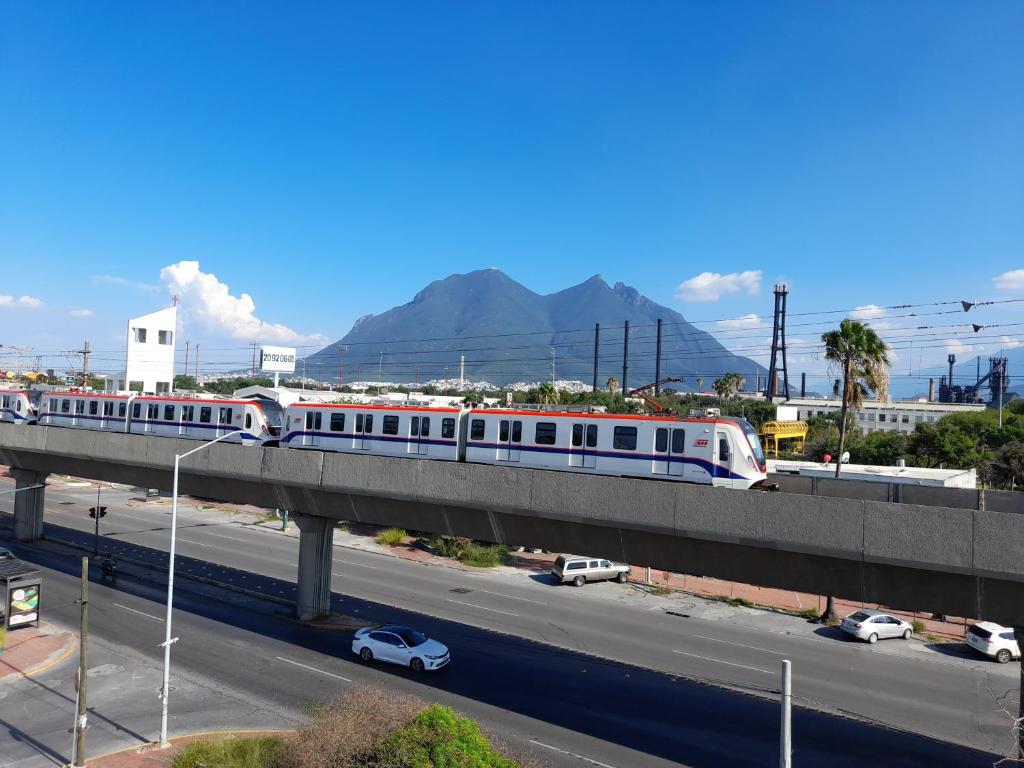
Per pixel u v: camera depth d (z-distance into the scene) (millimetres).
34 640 27594
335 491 27734
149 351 67125
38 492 46375
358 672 24969
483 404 34656
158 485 36000
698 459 24047
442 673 25281
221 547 47688
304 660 26062
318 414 33000
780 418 92875
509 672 25844
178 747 19016
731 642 31453
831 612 35469
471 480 23938
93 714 21234
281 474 29156
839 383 35594
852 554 17109
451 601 36375
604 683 25219
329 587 31641
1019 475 55844
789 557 18594
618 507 20828
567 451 26391
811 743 20719
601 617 34750
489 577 42844
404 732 14273
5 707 21703
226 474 30938
